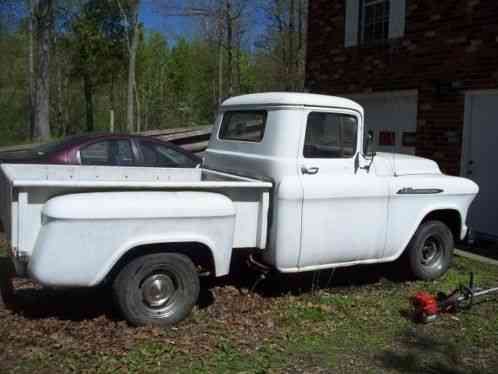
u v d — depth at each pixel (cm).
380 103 1029
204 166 657
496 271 686
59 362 400
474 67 835
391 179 587
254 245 517
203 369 400
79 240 426
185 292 477
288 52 2775
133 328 460
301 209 523
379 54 1006
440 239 645
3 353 411
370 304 557
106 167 604
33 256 423
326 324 499
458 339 480
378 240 579
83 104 4044
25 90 3616
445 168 891
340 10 1091
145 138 841
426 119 920
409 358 437
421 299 513
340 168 557
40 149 840
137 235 446
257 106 563
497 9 796
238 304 535
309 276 636
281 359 424
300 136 532
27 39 3466
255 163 552
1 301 521
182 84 4666
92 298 536
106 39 3459
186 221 462
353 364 423
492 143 828
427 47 912
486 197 839
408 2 945
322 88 1152
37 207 429
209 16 2822
